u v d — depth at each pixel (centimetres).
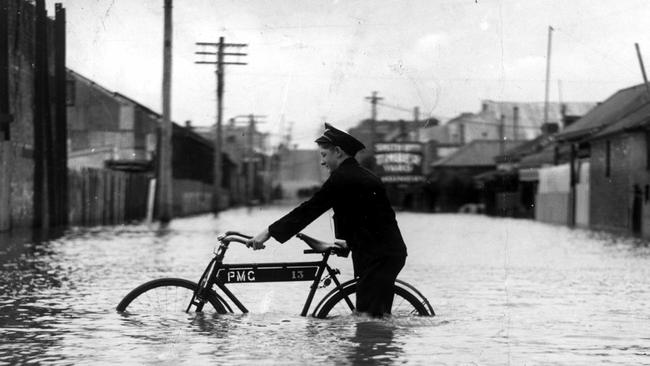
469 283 1413
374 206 778
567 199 5244
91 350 719
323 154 787
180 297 845
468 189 9319
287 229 777
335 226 794
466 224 4925
